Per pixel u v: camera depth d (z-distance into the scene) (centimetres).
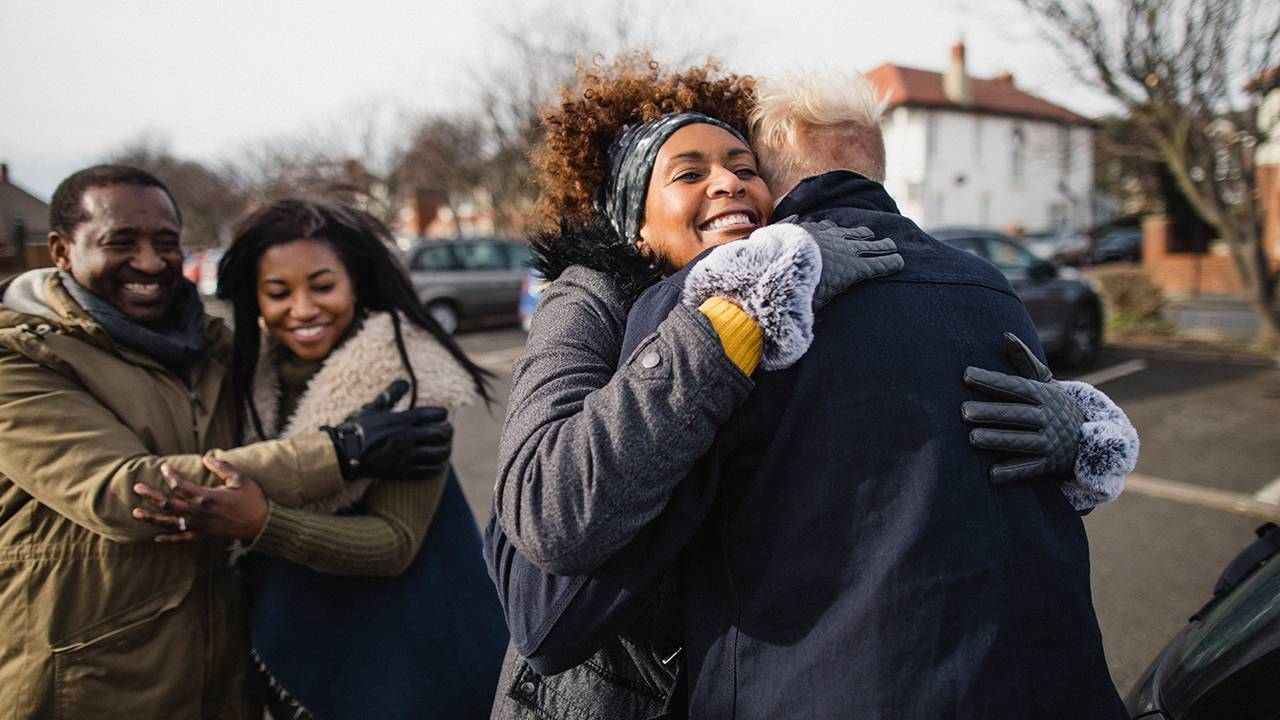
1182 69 809
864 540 94
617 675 121
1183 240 1838
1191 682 141
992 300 110
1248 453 555
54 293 156
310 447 156
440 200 2611
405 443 164
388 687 165
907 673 89
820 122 130
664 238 127
